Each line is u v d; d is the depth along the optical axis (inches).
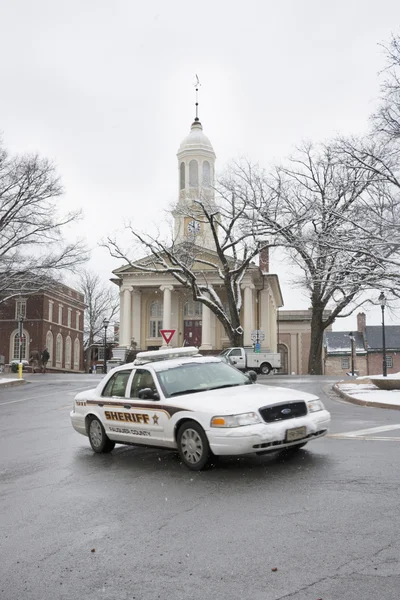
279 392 323.3
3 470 339.6
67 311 2758.4
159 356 388.5
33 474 320.5
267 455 332.2
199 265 2134.6
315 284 1299.2
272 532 199.6
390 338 2746.1
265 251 1654.8
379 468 285.7
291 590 155.3
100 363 3127.5
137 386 354.3
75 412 398.0
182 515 225.6
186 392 336.5
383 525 200.5
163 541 197.5
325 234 886.4
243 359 1531.7
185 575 168.7
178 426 317.1
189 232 2016.5
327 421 320.2
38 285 1729.8
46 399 853.2
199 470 302.4
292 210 1289.4
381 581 157.8
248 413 291.9
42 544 201.0
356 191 1140.5
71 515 233.9
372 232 828.6
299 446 335.3
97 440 374.9
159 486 274.7
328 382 1055.6
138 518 225.1
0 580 171.8
